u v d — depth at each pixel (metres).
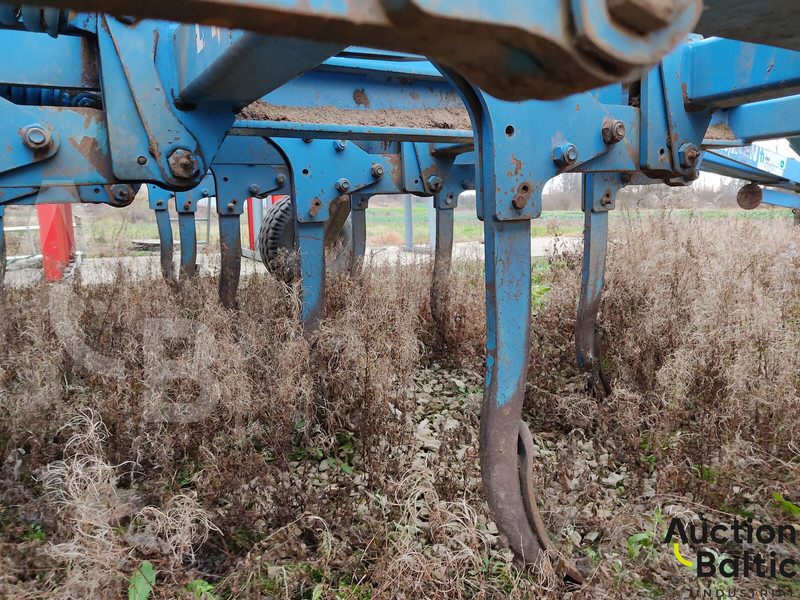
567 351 3.94
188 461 2.62
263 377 3.08
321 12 0.40
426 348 4.57
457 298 4.60
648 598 1.95
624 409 2.88
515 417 2.01
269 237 6.14
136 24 1.86
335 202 5.90
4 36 2.20
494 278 1.97
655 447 2.72
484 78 0.47
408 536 1.86
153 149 1.91
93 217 10.89
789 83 1.90
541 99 0.49
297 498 2.29
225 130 2.00
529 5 0.40
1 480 2.29
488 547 2.07
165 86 1.90
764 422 2.66
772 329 3.08
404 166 4.59
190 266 6.01
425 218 23.67
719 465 2.43
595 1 0.40
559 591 1.82
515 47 0.43
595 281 3.51
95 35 1.99
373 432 2.79
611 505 2.40
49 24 1.86
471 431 3.12
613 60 0.42
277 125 2.57
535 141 1.99
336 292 4.53
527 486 1.99
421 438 3.12
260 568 1.97
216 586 1.91
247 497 2.32
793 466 2.36
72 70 2.30
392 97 2.94
